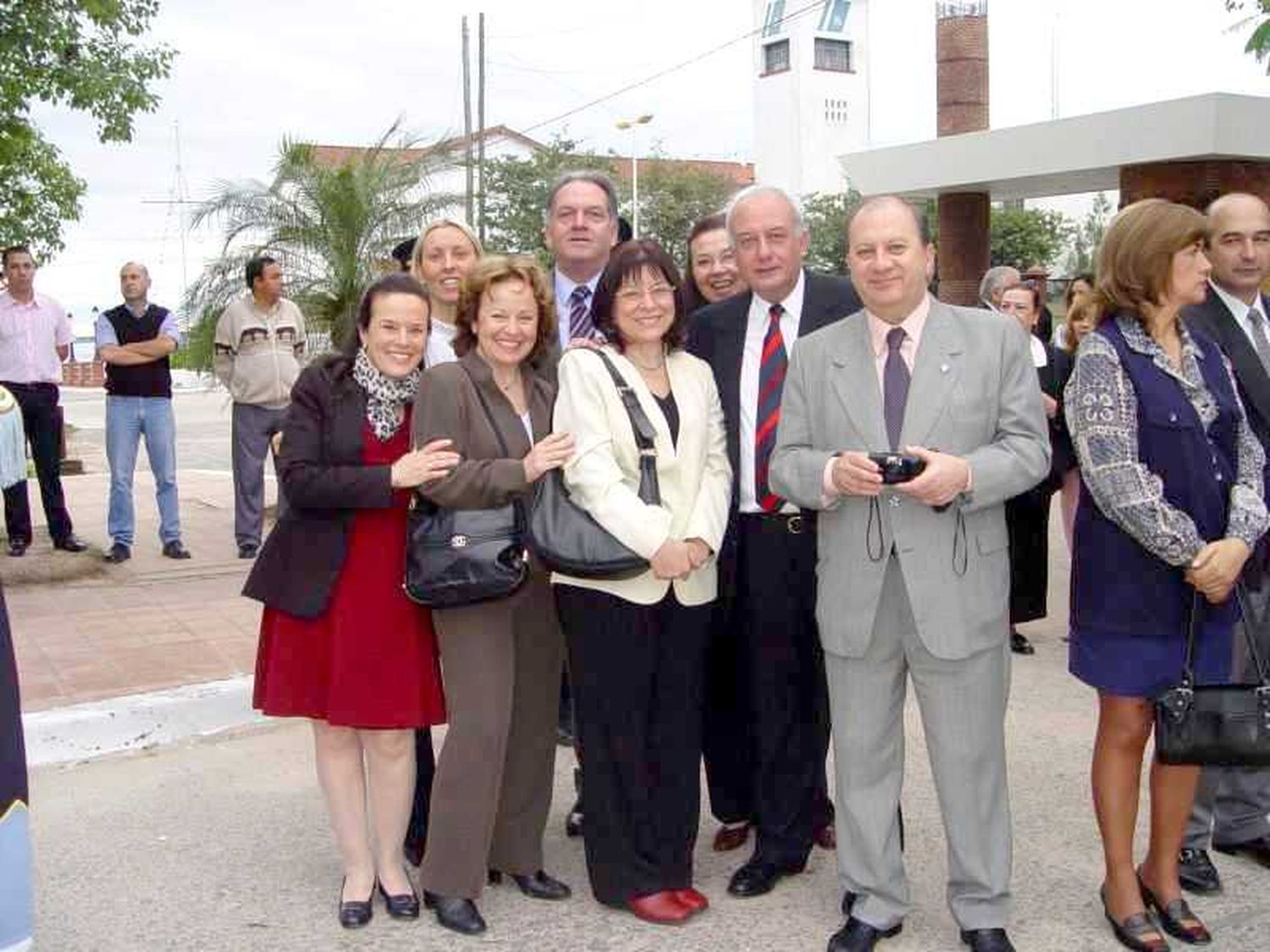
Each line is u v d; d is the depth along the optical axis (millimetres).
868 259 3541
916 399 3576
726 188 37625
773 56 64625
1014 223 30438
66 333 9180
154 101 11125
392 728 3850
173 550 9164
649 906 3959
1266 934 3805
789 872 4211
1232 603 3631
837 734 3764
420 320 3936
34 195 12586
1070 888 4125
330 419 3889
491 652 3844
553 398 4094
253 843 4629
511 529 3750
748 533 4105
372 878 4051
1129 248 3568
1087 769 5141
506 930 3928
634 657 3875
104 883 4301
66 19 10320
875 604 3609
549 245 5074
